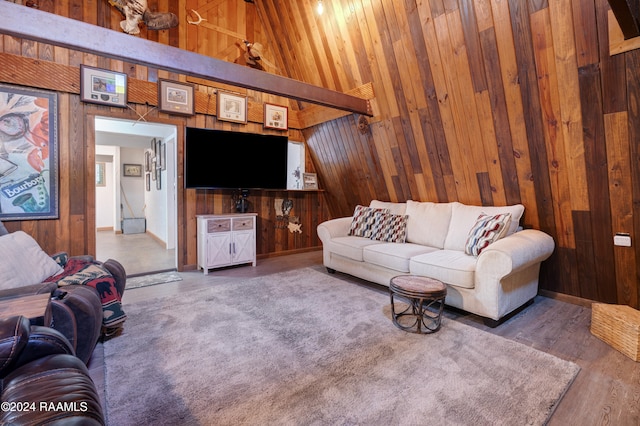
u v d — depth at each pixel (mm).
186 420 1376
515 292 2479
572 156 2445
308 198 5316
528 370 1741
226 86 4117
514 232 2803
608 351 1957
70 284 1925
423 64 2902
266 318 2477
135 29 3445
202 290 3180
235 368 1783
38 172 2975
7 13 1818
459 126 3000
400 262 2926
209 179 3902
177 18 3658
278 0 3908
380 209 3908
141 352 1949
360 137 4016
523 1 2182
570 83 2240
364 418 1380
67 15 3113
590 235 2582
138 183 8031
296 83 2996
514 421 1354
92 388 876
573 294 2834
